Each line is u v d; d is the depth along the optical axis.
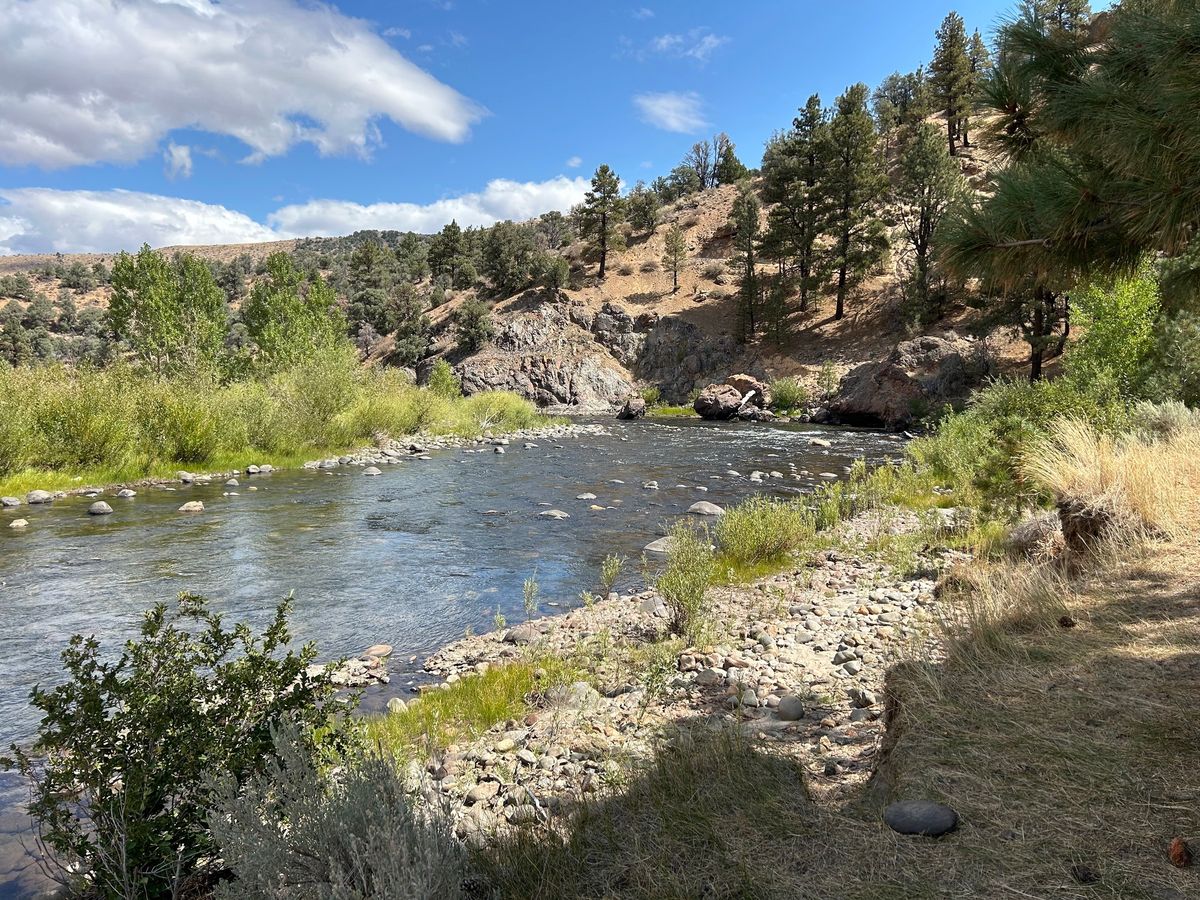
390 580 10.63
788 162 64.19
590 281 80.31
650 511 15.81
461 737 5.38
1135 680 3.45
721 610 8.48
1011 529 9.59
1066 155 3.99
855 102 65.81
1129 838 2.37
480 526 14.33
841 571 9.95
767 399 53.16
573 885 2.73
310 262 146.50
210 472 20.97
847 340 58.94
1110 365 16.56
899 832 2.65
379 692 6.72
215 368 28.14
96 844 3.26
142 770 3.22
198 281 41.50
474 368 67.38
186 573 10.79
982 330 42.53
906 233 58.94
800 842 2.76
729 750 3.71
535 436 35.06
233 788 2.99
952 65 70.38
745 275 65.19
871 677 5.61
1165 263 4.38
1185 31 2.94
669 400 63.88
